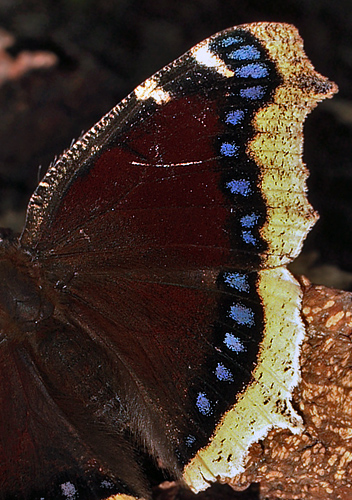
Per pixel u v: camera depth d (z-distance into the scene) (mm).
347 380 224
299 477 225
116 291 231
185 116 224
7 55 318
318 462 224
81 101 308
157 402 226
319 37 321
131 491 222
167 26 334
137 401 227
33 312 229
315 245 285
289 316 224
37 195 230
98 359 229
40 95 307
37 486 222
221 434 223
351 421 223
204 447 224
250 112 223
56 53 323
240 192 224
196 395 226
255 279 225
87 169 227
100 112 306
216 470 223
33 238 231
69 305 231
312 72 221
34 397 227
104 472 223
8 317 229
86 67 318
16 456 223
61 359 229
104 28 332
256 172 223
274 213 223
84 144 227
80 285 232
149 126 224
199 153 224
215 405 224
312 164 293
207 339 227
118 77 320
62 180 229
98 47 326
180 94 224
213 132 224
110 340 230
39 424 225
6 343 229
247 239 225
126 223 228
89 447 224
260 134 223
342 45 319
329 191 290
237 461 222
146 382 228
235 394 224
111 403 227
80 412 227
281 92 222
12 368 228
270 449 225
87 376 228
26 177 293
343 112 297
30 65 313
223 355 225
